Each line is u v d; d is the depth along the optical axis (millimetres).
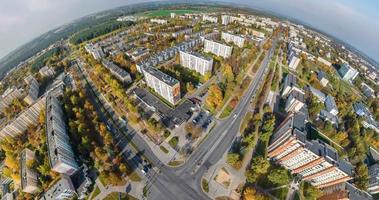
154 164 178375
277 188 162500
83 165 174750
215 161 179250
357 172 174625
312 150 144500
